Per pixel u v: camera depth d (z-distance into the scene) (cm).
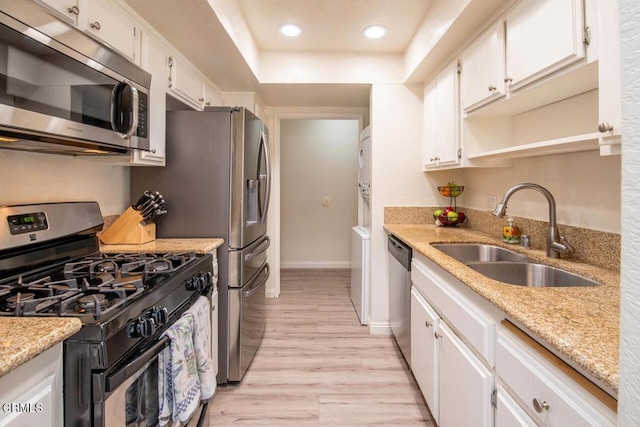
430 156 249
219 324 197
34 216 126
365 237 288
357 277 309
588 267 132
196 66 231
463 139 194
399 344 231
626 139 46
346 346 248
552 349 74
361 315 291
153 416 102
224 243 197
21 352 62
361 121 353
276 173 356
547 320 78
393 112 270
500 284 106
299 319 301
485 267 148
